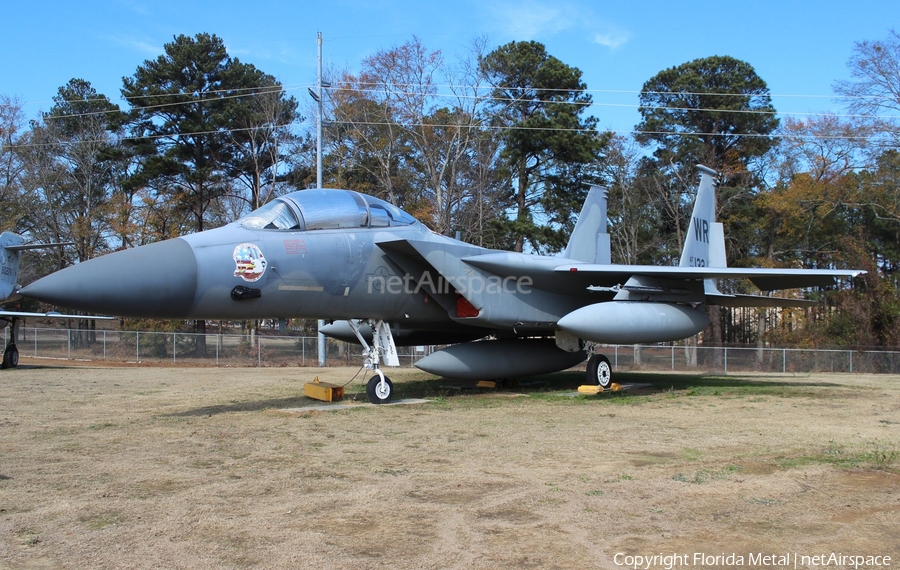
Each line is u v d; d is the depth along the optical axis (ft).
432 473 19.08
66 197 127.85
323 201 34.47
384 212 36.40
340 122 107.24
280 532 13.85
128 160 126.72
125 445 23.40
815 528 14.21
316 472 19.17
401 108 100.89
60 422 28.84
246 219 32.27
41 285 25.77
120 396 39.04
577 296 43.65
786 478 18.40
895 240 124.98
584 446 23.35
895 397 40.83
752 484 17.71
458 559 12.39
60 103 149.38
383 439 24.67
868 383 53.31
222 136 119.34
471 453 22.03
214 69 120.26
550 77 117.39
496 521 14.62
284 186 128.77
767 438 25.16
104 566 12.02
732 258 124.47
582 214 53.11
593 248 53.98
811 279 41.55
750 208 120.67
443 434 25.76
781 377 61.98
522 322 40.16
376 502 16.07
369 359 35.86
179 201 117.60
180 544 13.12
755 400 38.29
